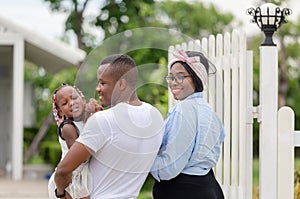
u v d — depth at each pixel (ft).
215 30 108.58
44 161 69.41
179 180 17.56
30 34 51.47
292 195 19.89
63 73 92.94
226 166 21.97
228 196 21.65
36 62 65.67
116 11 71.61
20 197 42.47
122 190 16.33
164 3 101.81
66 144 17.07
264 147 19.90
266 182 19.89
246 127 20.43
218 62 22.88
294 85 103.86
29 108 76.18
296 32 102.58
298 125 98.89
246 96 20.42
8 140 62.95
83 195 16.28
